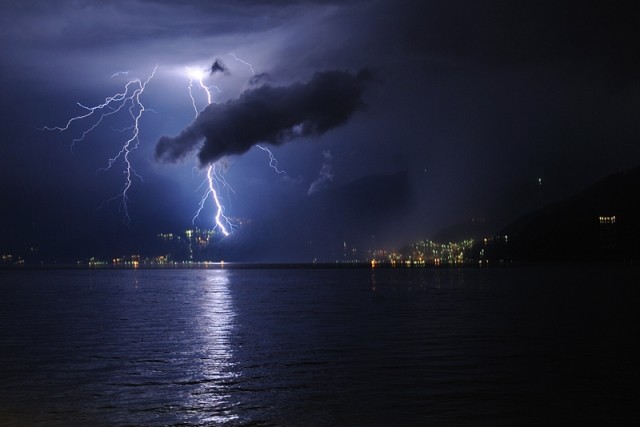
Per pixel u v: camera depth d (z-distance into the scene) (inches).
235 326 1851.6
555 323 1774.1
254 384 995.9
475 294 3336.6
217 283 5546.3
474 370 1078.4
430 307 2491.4
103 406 860.6
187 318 2139.5
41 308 2682.1
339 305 2689.5
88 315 2305.6
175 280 6441.9
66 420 791.1
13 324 1972.2
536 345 1348.4
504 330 1635.1
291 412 822.5
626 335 1487.5
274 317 2143.2
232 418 798.5
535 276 5772.6
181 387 978.1
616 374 1024.9
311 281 5826.8
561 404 837.8
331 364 1165.7
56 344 1480.1
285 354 1291.8
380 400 876.0
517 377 1011.9
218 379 1038.4
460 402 856.3
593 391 908.0
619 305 2356.1
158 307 2689.5
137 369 1135.6
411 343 1422.2
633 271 6505.9
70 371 1119.6
